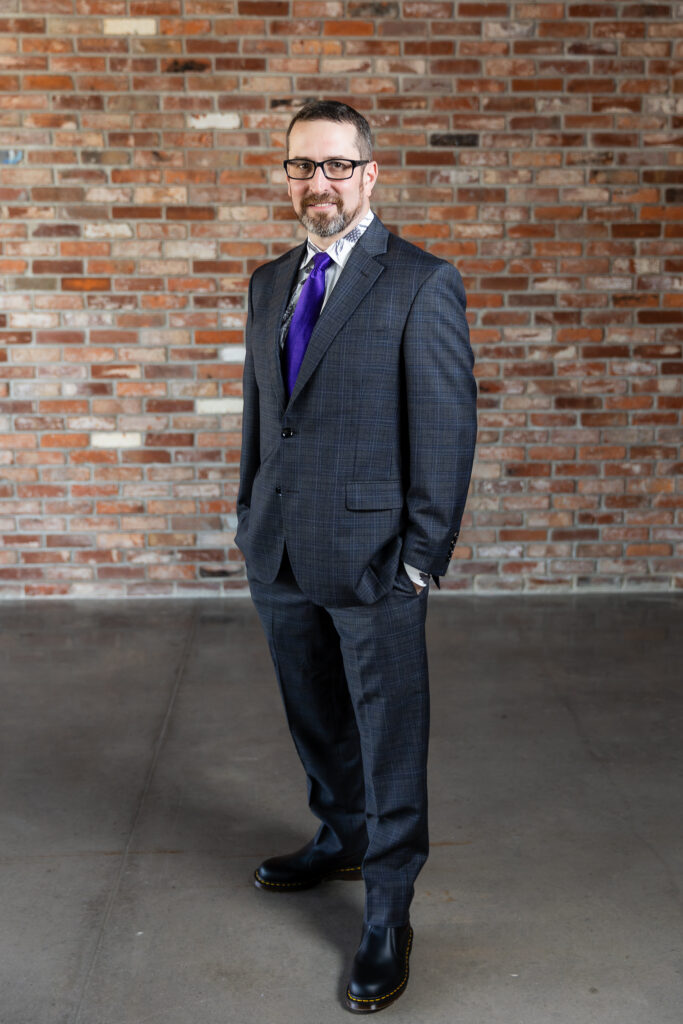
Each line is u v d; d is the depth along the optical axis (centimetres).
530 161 401
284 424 169
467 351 164
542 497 423
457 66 394
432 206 404
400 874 174
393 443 167
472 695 308
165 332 406
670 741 273
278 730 282
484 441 419
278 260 186
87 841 221
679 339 413
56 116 390
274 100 393
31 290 400
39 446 411
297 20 389
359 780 199
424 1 390
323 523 167
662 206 405
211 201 399
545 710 296
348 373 164
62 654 349
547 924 189
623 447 420
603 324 412
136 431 412
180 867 211
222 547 421
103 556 419
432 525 165
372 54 392
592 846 218
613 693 309
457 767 257
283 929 189
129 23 386
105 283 402
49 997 168
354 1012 165
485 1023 162
